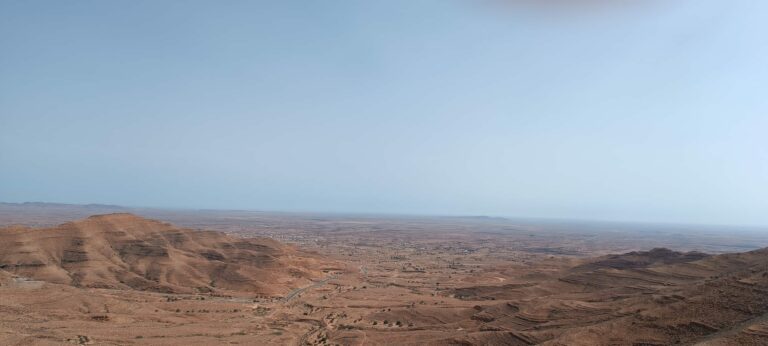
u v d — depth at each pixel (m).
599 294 112.38
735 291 72.62
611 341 68.50
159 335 90.19
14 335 78.38
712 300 71.88
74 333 85.12
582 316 89.69
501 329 92.00
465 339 83.31
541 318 93.06
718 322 65.75
